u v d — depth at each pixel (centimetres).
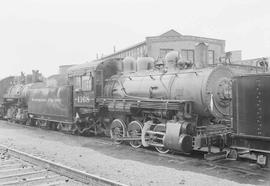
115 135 1446
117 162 1025
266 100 833
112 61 1622
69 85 1723
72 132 1759
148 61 1477
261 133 843
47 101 1945
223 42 3550
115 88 1497
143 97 1323
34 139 1561
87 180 768
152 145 1227
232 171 895
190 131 1092
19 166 942
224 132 1051
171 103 1152
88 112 1608
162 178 818
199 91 1096
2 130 1988
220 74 1120
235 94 915
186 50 3434
